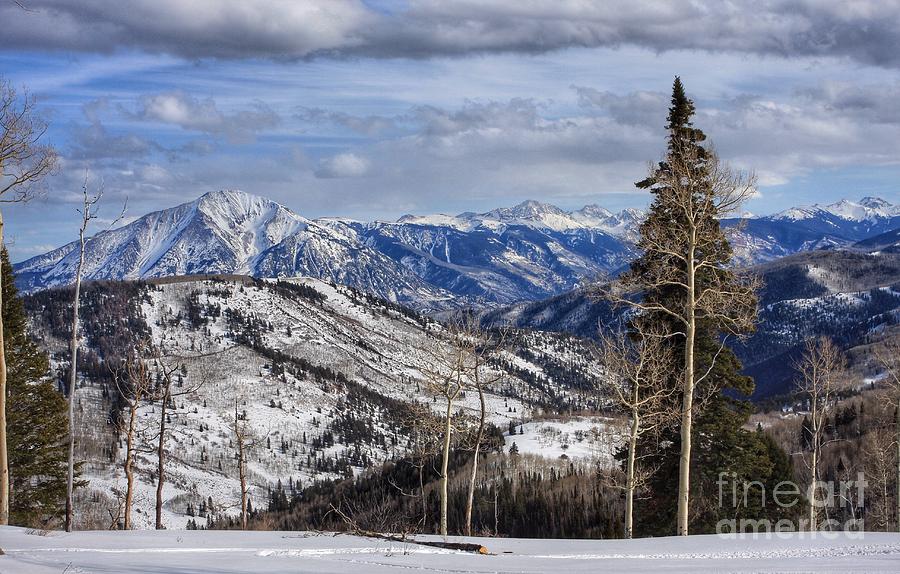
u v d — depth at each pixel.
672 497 34.34
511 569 15.93
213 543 23.58
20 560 17.81
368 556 19.56
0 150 27.98
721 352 32.78
